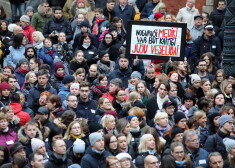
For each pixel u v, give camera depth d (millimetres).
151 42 30484
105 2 41250
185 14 38594
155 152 25500
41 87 29984
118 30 35750
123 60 31797
